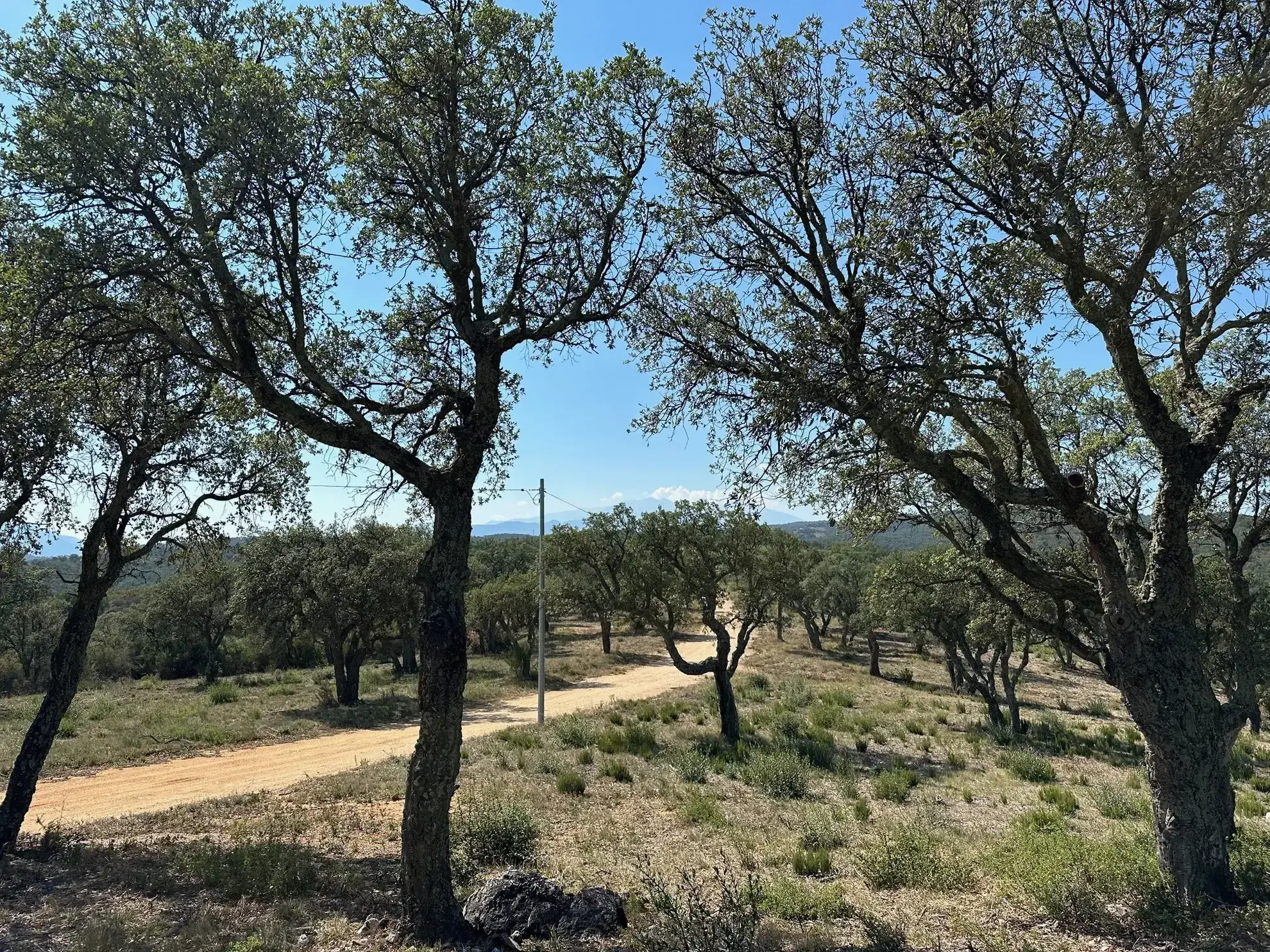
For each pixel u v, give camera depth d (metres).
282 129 7.10
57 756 19.59
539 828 11.59
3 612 29.31
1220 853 6.98
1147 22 7.14
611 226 8.41
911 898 8.12
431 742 6.68
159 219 7.71
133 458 10.17
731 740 21.23
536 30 7.72
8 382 7.54
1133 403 7.84
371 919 6.93
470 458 7.30
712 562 22.78
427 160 7.79
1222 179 6.20
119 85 7.39
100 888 7.90
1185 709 7.15
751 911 6.62
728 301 8.75
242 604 31.31
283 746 22.38
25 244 7.22
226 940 6.23
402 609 31.12
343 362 8.90
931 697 35.78
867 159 8.02
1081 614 9.15
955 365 6.51
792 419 6.94
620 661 47.62
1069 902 7.05
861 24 8.08
